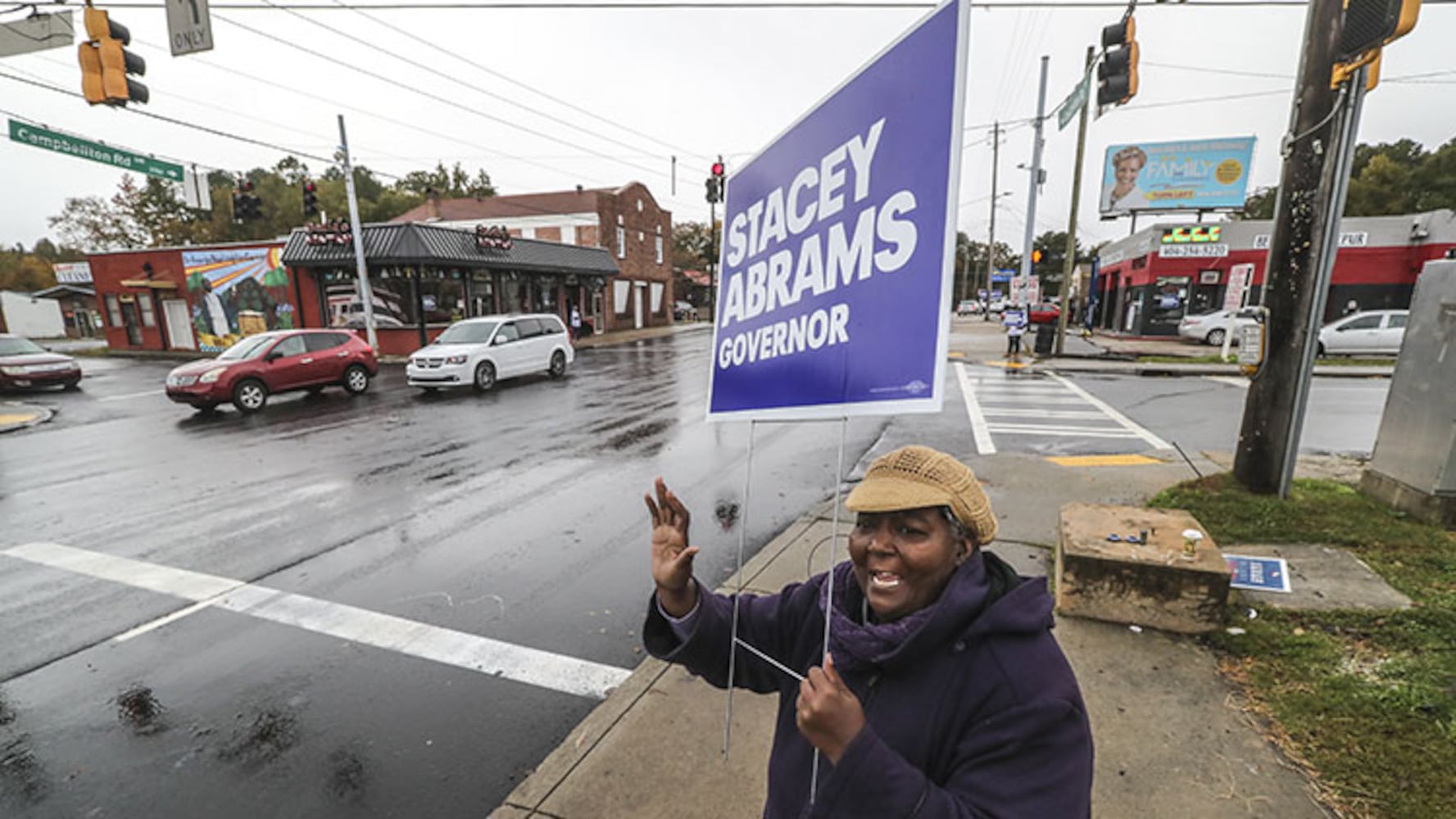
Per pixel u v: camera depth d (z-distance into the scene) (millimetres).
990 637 1033
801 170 1567
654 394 13078
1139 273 24859
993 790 949
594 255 29188
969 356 18891
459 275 22500
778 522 5539
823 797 979
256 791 2611
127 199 49531
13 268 55562
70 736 2963
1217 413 10203
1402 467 4637
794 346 1592
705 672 1500
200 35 7816
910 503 1064
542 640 3713
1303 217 4590
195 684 3342
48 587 4496
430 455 8164
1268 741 2459
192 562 4902
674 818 2268
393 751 2824
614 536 5305
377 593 4344
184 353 24156
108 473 7547
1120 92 8023
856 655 1117
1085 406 10914
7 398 14094
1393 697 2619
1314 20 4402
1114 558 3309
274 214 49906
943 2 1172
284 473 7438
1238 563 3803
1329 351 16641
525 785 2459
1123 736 2516
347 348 13352
